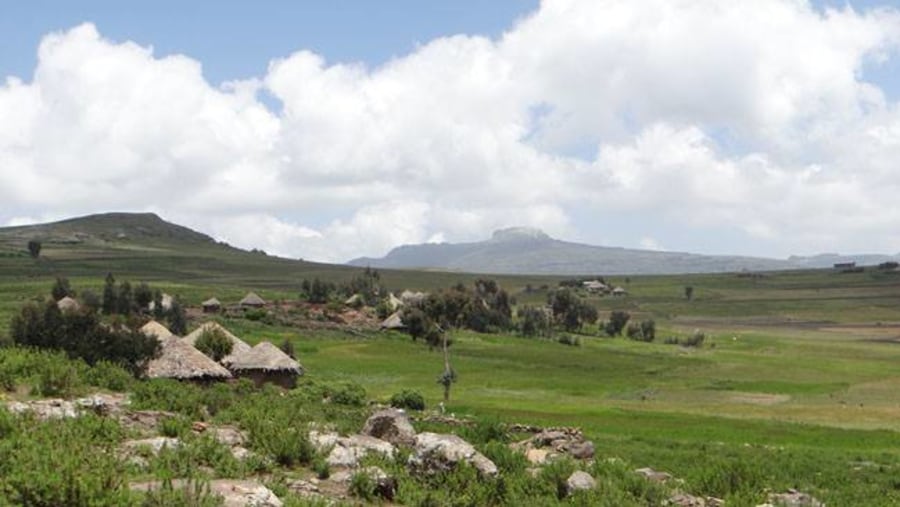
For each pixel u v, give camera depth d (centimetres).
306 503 1478
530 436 3834
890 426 6328
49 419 1906
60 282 14412
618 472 2373
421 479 1892
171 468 1656
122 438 1923
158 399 2556
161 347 5272
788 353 16938
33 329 5294
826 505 2395
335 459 1977
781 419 6681
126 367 5041
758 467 2812
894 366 13925
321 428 2427
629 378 11381
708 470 2562
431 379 9781
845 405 8350
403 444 2359
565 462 2152
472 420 4584
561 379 10856
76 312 5419
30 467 1416
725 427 5753
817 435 5459
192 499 1335
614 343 18012
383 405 6044
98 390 2723
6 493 1232
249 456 1847
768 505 2164
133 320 7919
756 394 9650
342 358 11556
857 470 3516
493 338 16500
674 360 14500
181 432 2034
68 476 1265
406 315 15075
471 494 1786
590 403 7794
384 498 1736
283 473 1791
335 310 17188
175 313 12712
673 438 5103
